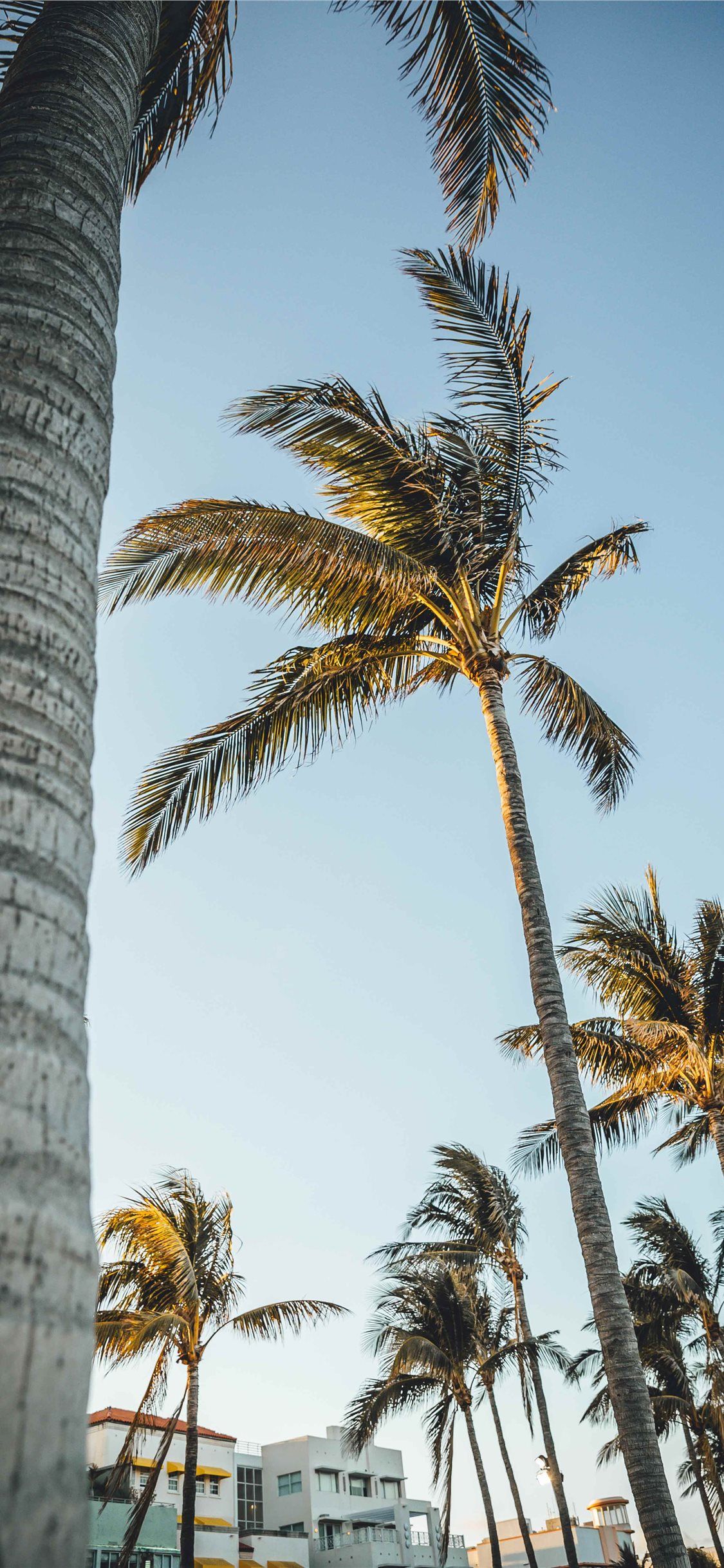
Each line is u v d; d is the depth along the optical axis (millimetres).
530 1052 18031
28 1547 1240
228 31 6352
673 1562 7797
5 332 2508
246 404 10398
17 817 1864
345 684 11508
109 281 2883
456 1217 28094
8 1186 1492
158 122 6449
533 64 7387
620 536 13078
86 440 2498
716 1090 16828
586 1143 9406
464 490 11312
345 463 11164
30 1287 1425
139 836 10500
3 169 2889
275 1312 19328
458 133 7637
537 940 10242
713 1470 28703
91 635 2293
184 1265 17750
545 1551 54906
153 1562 30484
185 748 10711
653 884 17922
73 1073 1707
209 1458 42156
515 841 10703
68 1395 1403
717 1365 23875
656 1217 26953
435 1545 51219
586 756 13375
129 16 3676
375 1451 51375
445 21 7250
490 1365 25547
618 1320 8758
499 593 11992
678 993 17062
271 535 9398
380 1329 26250
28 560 2186
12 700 1995
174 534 9375
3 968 1697
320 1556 45000
